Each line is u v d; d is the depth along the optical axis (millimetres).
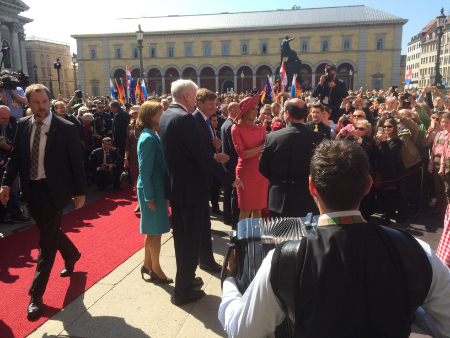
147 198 3420
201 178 3131
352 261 1098
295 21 54906
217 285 3629
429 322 1268
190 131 2963
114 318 3035
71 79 90250
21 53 53344
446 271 1165
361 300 1073
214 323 2969
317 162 1238
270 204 3338
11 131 6312
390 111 6090
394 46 51094
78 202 3342
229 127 4934
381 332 1081
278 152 3221
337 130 5344
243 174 4250
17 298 3373
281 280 1119
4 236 5035
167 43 56438
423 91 11945
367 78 52375
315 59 53344
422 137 6770
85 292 3471
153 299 3348
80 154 3301
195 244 3176
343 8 56344
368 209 5398
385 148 5316
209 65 55938
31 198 3174
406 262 1113
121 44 57469
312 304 1093
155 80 58062
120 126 8180
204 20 59375
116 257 4289
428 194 6789
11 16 50406
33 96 3051
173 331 2865
